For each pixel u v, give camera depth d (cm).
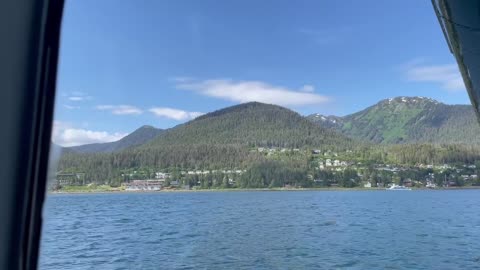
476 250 2445
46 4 137
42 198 136
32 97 135
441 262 2148
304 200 6184
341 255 2394
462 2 427
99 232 2930
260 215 4559
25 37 133
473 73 575
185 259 2309
